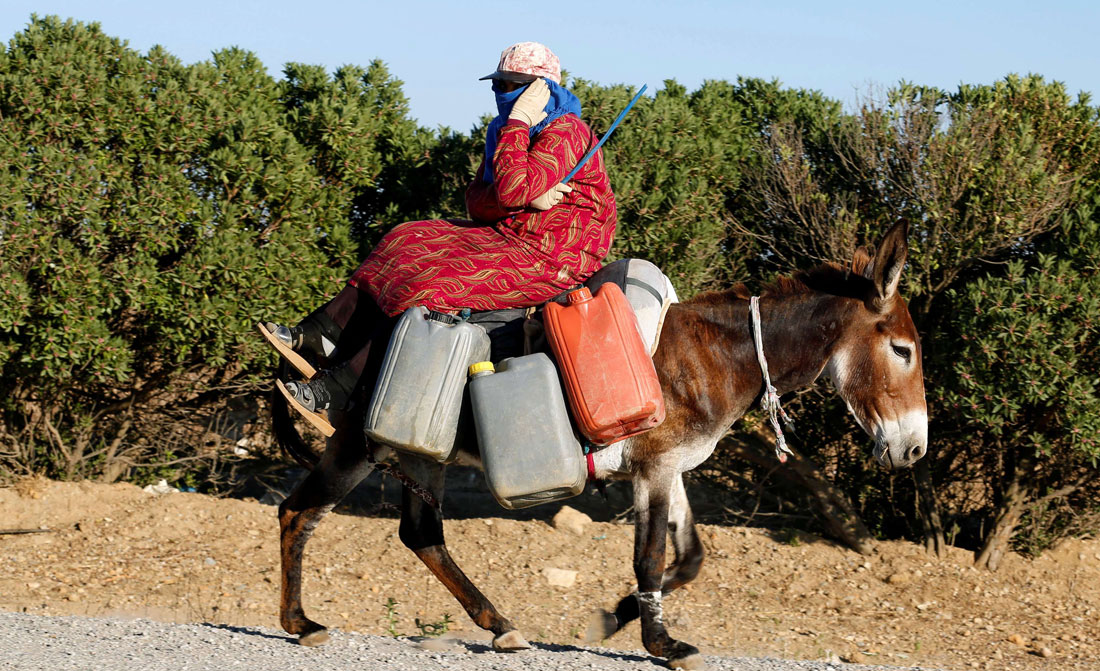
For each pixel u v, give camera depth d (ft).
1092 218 29.45
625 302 15.71
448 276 16.25
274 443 34.91
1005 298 26.84
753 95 36.01
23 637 16.57
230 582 27.71
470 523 31.60
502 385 15.49
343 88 34.22
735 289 17.35
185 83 31.37
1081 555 30.37
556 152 16.02
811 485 31.01
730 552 30.68
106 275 28.86
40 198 28.40
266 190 30.12
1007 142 28.96
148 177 29.48
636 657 17.31
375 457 17.53
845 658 24.45
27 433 32.45
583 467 15.78
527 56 16.52
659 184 29.99
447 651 17.74
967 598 28.48
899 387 17.03
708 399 16.62
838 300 17.04
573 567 29.45
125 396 32.76
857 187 30.73
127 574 27.89
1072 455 28.96
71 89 29.50
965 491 32.07
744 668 16.42
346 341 17.10
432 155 33.40
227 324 28.68
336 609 26.43
